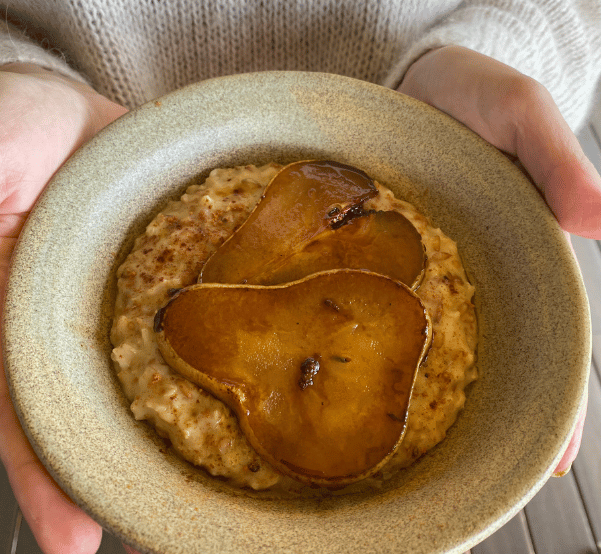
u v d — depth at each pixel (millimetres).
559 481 388
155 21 375
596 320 442
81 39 369
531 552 371
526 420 233
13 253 249
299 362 242
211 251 276
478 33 360
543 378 240
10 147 279
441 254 282
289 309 247
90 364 252
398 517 218
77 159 269
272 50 397
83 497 210
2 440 253
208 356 241
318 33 388
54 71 357
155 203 294
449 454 247
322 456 236
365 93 294
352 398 240
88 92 354
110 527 208
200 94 289
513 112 284
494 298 277
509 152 302
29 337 233
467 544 208
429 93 325
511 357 259
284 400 240
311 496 246
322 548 208
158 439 252
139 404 249
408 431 251
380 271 266
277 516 228
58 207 261
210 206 283
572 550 371
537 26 377
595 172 271
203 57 396
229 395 240
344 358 242
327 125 299
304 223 273
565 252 257
